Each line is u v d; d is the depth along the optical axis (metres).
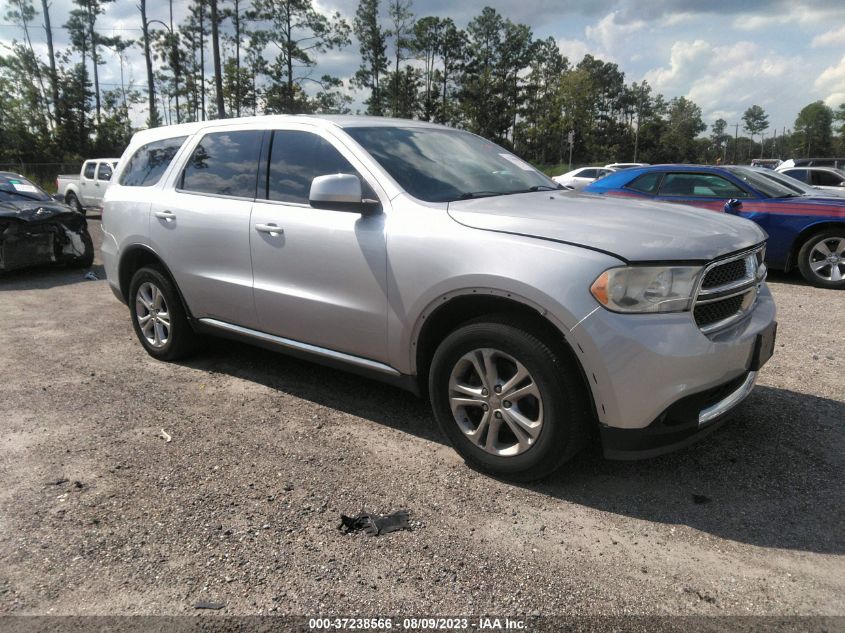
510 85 73.06
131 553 2.53
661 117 102.94
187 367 4.86
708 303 2.80
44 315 6.66
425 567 2.45
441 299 3.08
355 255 3.42
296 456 3.38
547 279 2.71
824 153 118.19
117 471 3.21
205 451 3.43
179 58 52.00
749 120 147.50
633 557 2.50
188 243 4.42
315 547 2.57
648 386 2.62
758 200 8.24
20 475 3.17
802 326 5.98
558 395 2.78
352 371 3.72
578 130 70.75
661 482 3.07
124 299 5.32
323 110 49.66
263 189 4.04
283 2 45.25
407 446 3.49
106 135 51.41
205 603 2.24
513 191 3.78
